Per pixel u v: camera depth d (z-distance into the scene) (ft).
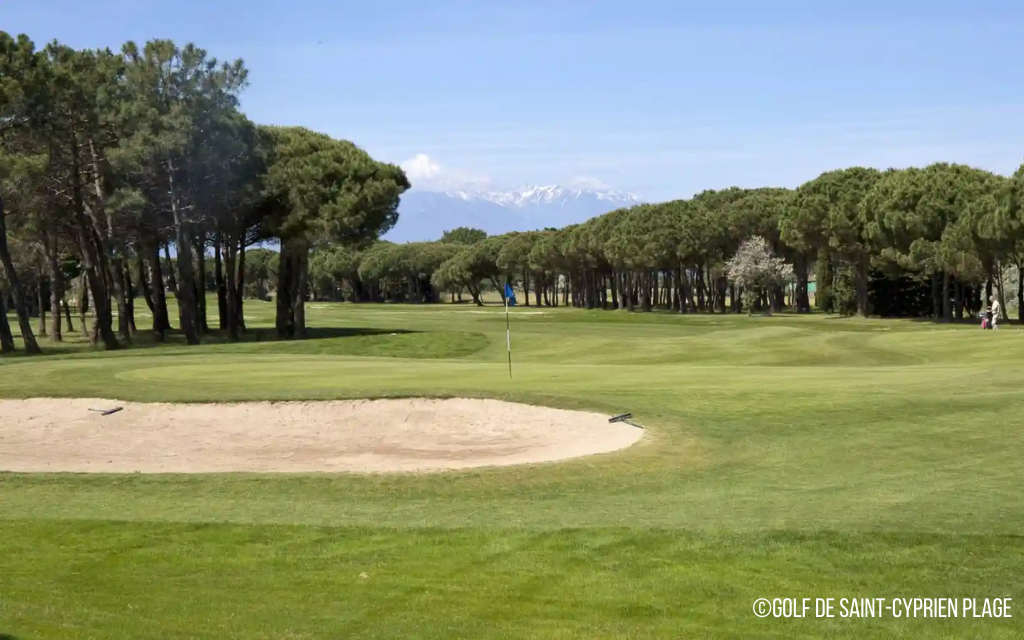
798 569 31.53
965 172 248.11
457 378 80.07
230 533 37.19
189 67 165.48
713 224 328.49
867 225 242.99
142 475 49.08
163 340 200.54
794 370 83.82
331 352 153.48
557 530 36.22
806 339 143.95
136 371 93.61
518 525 37.29
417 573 32.45
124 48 163.12
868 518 36.27
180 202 174.60
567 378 78.13
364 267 510.99
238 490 45.34
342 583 31.68
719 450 50.98
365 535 36.58
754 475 45.73
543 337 175.22
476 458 54.49
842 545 33.22
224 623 28.35
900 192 232.94
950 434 51.98
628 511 39.37
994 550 32.35
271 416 65.62
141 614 29.14
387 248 538.88
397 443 59.93
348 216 183.73
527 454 54.60
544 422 61.11
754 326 228.22
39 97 142.82
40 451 61.16
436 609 29.32
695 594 29.89
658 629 27.53
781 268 318.45
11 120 145.07
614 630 27.50
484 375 83.10
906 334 140.77
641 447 52.01
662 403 62.08
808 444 51.42
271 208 190.39
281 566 33.45
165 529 37.81
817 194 268.62
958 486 41.39
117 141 163.84
